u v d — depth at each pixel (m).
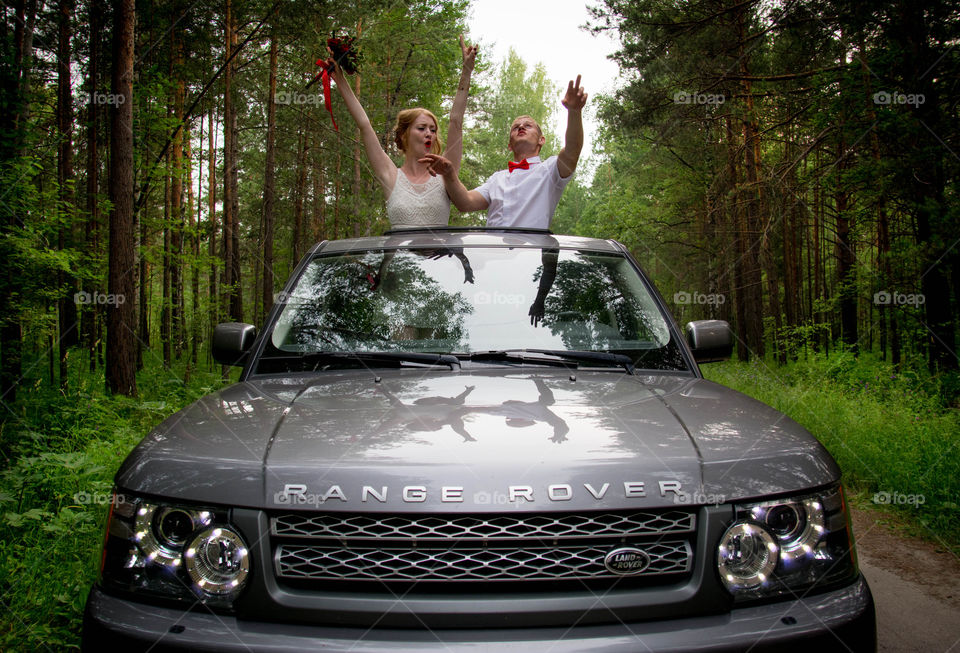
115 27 9.53
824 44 12.34
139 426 7.47
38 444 6.10
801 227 30.09
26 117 9.71
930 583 4.04
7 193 8.86
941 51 9.62
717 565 1.67
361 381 2.41
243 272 41.78
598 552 1.66
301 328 2.78
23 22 11.83
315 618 1.60
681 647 1.57
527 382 2.35
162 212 21.16
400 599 1.61
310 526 1.67
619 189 30.20
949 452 5.79
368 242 3.24
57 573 3.51
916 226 12.60
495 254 3.11
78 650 2.90
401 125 3.87
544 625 1.60
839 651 1.64
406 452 1.75
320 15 18.27
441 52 24.03
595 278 3.02
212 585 1.64
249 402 2.21
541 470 1.70
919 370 10.80
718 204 21.77
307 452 1.77
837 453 6.54
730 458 1.79
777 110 17.53
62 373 11.25
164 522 1.71
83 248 13.56
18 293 9.55
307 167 29.23
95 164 15.56
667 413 2.05
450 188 3.54
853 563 1.83
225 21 19.25
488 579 1.63
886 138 10.33
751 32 15.73
